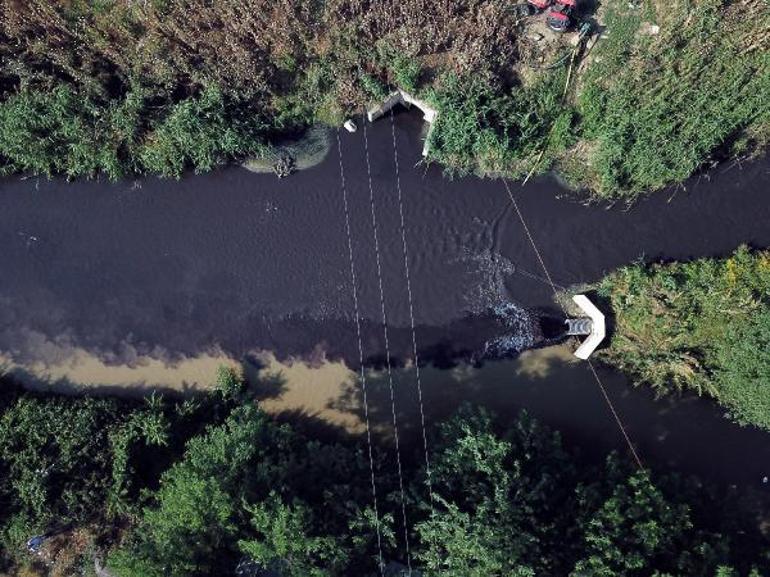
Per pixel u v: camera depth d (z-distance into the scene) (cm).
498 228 2497
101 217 2662
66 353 2591
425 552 1905
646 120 2345
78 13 2545
